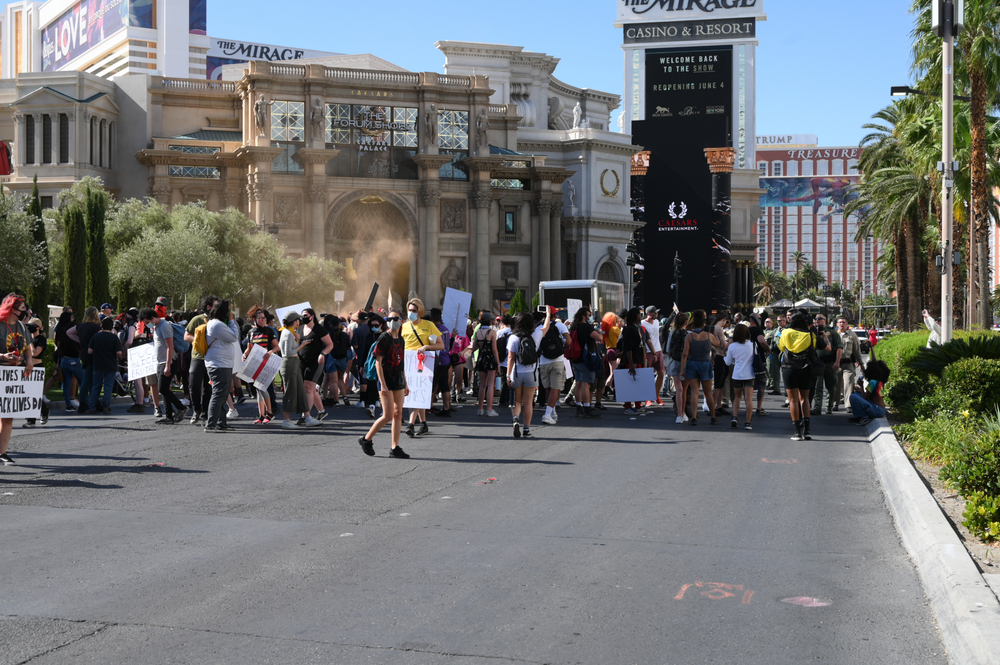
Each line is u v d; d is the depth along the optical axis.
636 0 134.88
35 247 47.94
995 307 111.44
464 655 5.54
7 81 79.00
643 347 22.64
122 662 5.36
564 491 11.13
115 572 7.25
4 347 12.66
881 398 19.42
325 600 6.59
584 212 90.50
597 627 6.09
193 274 56.53
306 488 11.21
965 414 13.45
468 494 10.88
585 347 20.89
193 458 13.81
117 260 56.41
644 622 6.20
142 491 10.88
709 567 7.63
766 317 39.53
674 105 108.56
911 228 48.94
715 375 21.72
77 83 76.50
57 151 75.75
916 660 5.57
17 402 12.77
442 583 7.06
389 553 7.96
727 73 107.62
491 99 101.12
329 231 74.25
